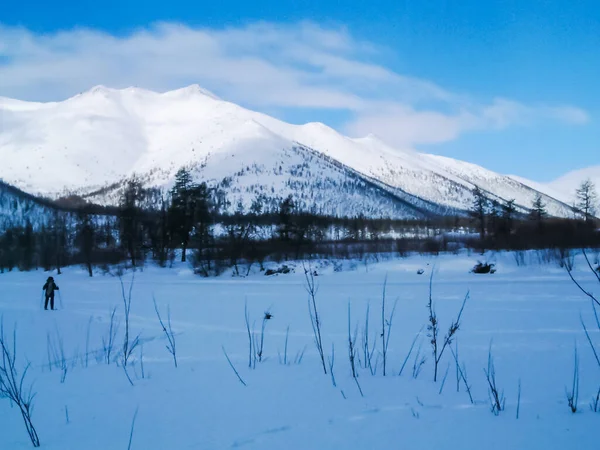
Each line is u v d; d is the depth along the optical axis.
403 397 6.60
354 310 18.08
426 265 42.56
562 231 41.66
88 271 58.16
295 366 8.76
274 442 5.12
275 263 50.31
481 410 6.00
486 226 73.38
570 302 18.53
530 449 4.76
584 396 6.59
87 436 5.56
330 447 4.95
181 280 45.56
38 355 10.99
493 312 16.20
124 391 7.40
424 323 14.15
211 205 66.12
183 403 6.63
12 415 6.54
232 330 13.90
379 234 110.50
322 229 78.56
